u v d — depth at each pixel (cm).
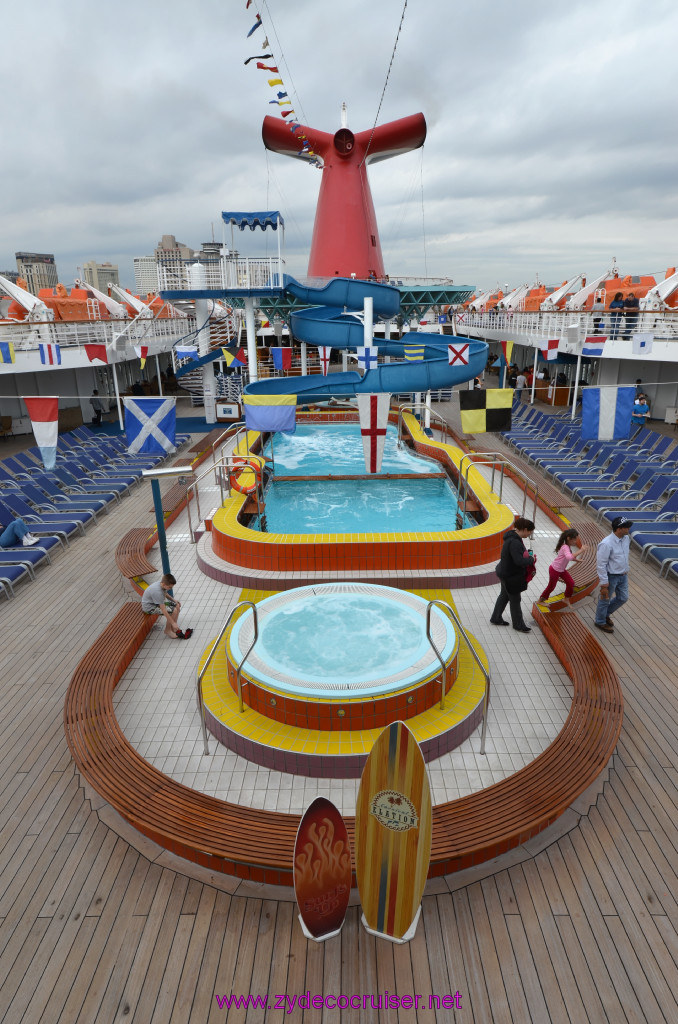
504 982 356
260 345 3512
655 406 2153
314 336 1847
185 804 453
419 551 891
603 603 718
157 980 360
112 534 1125
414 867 350
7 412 2209
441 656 556
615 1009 341
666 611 786
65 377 2366
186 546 1041
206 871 431
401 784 338
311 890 355
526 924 388
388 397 935
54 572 961
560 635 680
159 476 739
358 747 507
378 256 2247
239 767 519
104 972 364
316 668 577
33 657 715
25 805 492
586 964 364
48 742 567
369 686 532
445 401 2562
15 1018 339
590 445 1556
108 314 2688
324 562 895
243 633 641
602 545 691
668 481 1095
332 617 673
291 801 480
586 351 1820
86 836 462
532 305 2986
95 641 691
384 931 371
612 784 500
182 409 2605
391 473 1523
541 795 453
